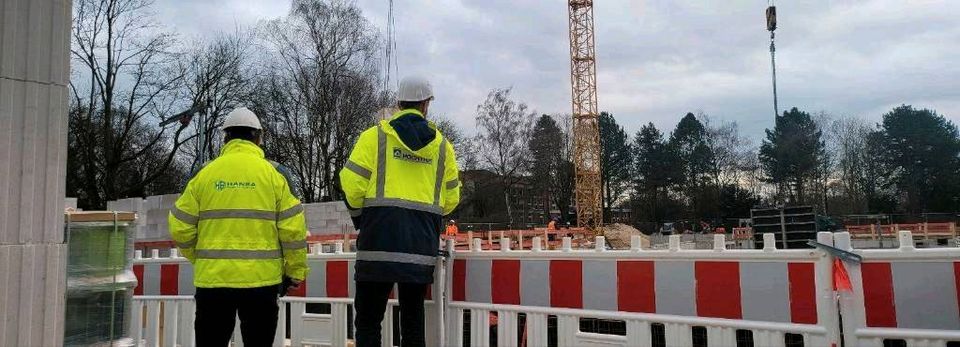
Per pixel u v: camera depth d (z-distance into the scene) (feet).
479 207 224.53
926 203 225.76
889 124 239.50
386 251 12.53
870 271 10.63
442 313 14.79
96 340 13.08
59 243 10.66
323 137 126.82
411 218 12.80
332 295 16.33
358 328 12.97
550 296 13.55
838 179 246.88
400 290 13.47
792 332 11.03
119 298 13.70
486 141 211.41
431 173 13.43
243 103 120.98
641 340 12.45
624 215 286.05
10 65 10.12
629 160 296.10
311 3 124.57
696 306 11.95
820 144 248.32
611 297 12.84
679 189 280.92
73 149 106.73
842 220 165.89
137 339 18.95
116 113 110.01
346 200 12.75
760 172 270.46
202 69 114.62
